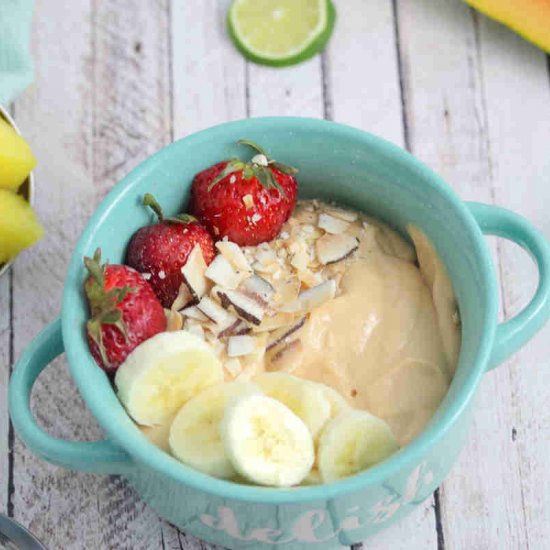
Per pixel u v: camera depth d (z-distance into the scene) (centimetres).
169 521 76
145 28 86
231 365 73
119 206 73
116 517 78
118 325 71
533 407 79
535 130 84
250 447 70
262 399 71
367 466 71
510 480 78
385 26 86
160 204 75
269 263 75
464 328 73
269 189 74
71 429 79
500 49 85
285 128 74
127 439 69
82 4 86
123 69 85
